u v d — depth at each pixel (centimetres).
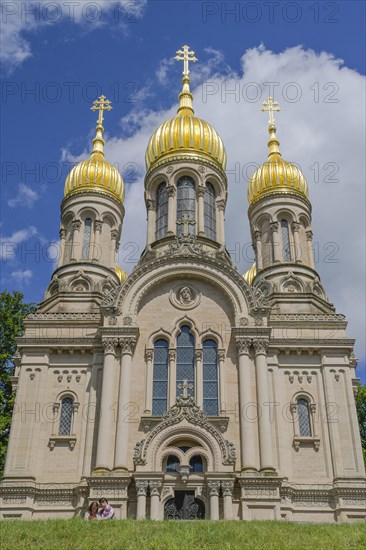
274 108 5997
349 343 4297
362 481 3884
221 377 4116
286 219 5288
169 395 4084
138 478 3669
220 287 4366
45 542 2347
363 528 2675
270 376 4191
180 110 5850
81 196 5288
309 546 2355
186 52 6194
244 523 2748
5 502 3791
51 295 4872
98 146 5738
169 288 4419
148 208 5350
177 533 2484
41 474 3928
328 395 4156
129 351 4150
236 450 3884
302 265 4997
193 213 5219
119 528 2556
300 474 3944
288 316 4428
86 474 3872
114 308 4256
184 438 3812
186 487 3697
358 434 4034
